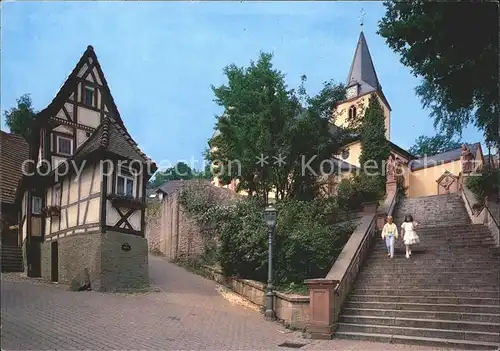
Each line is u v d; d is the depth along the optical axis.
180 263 22.70
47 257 18.72
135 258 16.62
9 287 14.21
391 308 12.08
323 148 18.33
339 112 19.78
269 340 10.64
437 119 18.58
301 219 16.08
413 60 14.66
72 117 19.56
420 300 12.16
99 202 16.09
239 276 16.92
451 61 13.87
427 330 10.69
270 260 13.36
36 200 19.69
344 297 12.64
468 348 9.83
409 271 13.99
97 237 15.88
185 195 23.42
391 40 14.55
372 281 13.73
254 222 16.33
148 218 27.94
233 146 18.94
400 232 18.53
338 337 11.12
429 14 13.27
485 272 13.09
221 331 11.00
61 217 18.14
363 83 38.00
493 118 15.77
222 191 23.67
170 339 9.70
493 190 20.78
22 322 9.77
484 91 14.73
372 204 19.12
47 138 18.86
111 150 16.36
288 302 12.44
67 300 12.88
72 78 19.67
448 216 21.83
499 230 15.05
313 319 11.32
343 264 13.43
